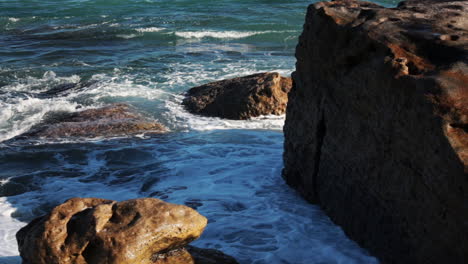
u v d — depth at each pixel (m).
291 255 6.20
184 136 10.95
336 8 7.17
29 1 31.50
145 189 8.37
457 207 4.50
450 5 7.12
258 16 26.17
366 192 6.16
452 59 5.45
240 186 8.36
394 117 5.46
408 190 5.29
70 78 15.90
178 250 5.20
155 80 15.43
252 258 6.14
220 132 11.16
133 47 20.58
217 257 5.38
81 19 26.31
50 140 10.73
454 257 4.66
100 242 4.63
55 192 8.30
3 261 5.94
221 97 12.47
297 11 27.28
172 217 4.87
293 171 8.15
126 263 4.59
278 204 7.67
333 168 6.95
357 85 6.17
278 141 10.55
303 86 7.68
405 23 6.39
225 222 7.06
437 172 4.74
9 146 10.40
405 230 5.41
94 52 19.64
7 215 7.45
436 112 4.81
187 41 21.72
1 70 16.88
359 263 5.98
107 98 13.59
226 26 24.22
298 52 7.76
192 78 15.58
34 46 20.73
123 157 9.82
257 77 12.69
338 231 6.78
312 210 7.45
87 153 10.03
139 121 11.70
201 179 8.69
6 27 24.89
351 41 6.40
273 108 12.04
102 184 8.63
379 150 5.81
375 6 7.49
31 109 12.74
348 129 6.47
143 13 27.48
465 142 4.56
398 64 5.48
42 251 4.67
